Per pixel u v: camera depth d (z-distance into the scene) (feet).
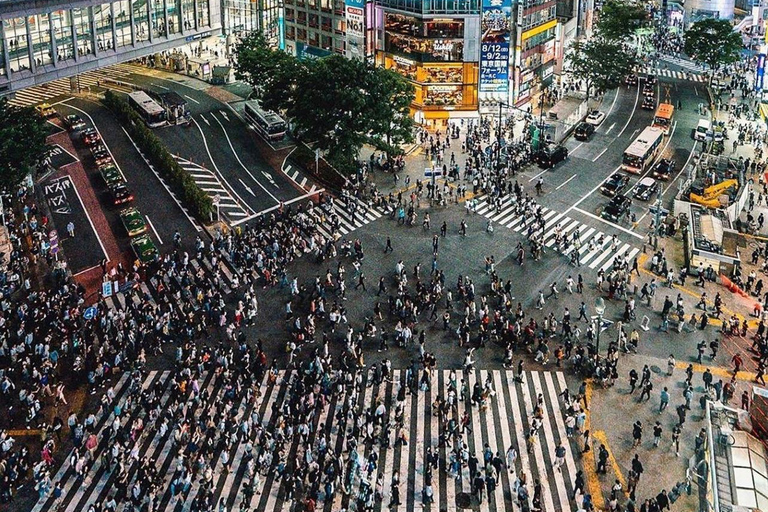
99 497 147.54
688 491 143.23
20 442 161.48
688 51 428.15
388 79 286.66
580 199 276.41
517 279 222.69
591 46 383.04
